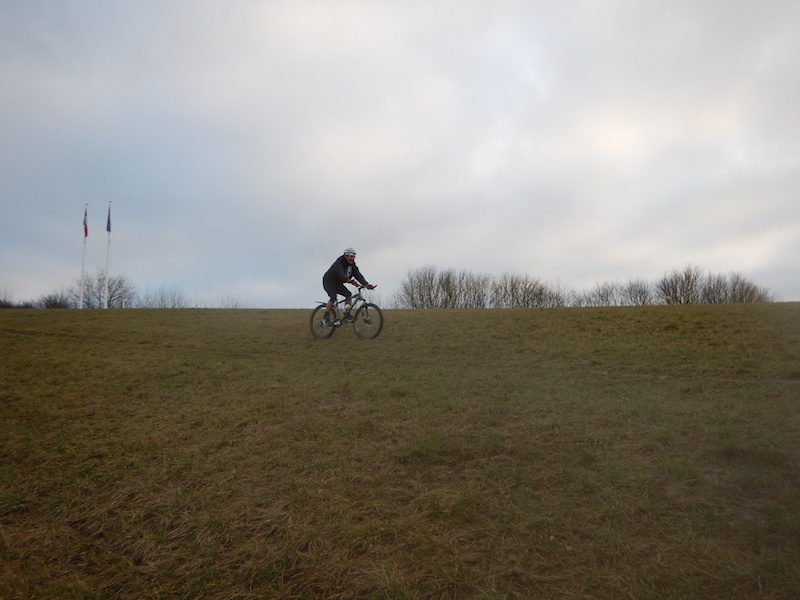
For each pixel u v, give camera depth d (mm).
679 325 10688
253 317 16672
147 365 8930
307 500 3564
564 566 2631
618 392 5902
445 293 60250
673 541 2771
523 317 13422
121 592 2682
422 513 3275
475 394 6094
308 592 2578
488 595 2426
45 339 12672
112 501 3746
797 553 2562
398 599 2430
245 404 6168
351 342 11023
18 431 5492
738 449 3824
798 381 6020
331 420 5363
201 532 3223
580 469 3740
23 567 2953
